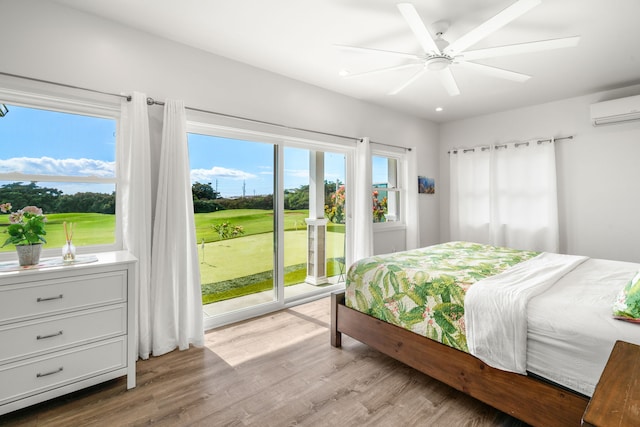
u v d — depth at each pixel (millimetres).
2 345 1557
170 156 2420
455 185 4906
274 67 3064
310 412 1709
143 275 2273
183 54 2617
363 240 3900
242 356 2334
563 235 3980
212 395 1858
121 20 2291
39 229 1784
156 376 2062
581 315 1382
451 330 1765
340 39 2549
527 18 2184
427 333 1882
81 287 1758
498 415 1680
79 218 2275
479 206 4633
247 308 3125
